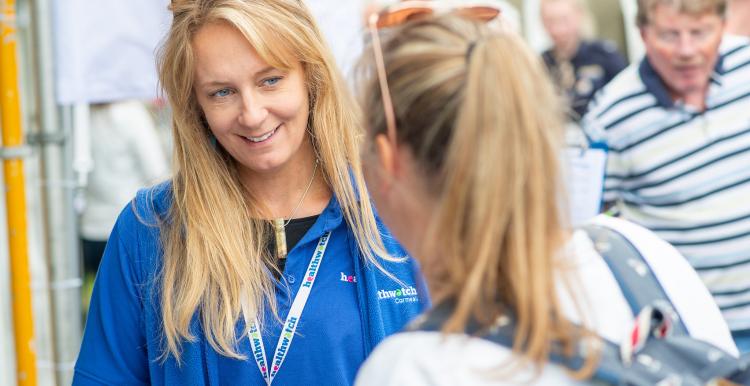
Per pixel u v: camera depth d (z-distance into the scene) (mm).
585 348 1242
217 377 2186
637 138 3738
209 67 2057
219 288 2186
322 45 2178
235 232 2197
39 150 3225
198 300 2152
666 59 3609
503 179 1233
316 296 2207
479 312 1272
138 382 2295
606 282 1408
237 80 2055
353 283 2240
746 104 3639
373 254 2221
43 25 3117
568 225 1290
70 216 3330
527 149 1239
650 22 3643
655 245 1505
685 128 3666
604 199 3861
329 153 2230
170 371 2203
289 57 2082
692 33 3561
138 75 3197
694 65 3584
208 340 2160
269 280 2207
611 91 3805
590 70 6219
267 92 2092
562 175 1286
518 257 1232
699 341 1330
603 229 1530
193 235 2178
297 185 2283
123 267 2248
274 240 2248
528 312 1232
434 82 1295
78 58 3115
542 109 1274
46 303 3826
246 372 2174
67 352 3357
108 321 2268
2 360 3475
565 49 6238
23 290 3119
